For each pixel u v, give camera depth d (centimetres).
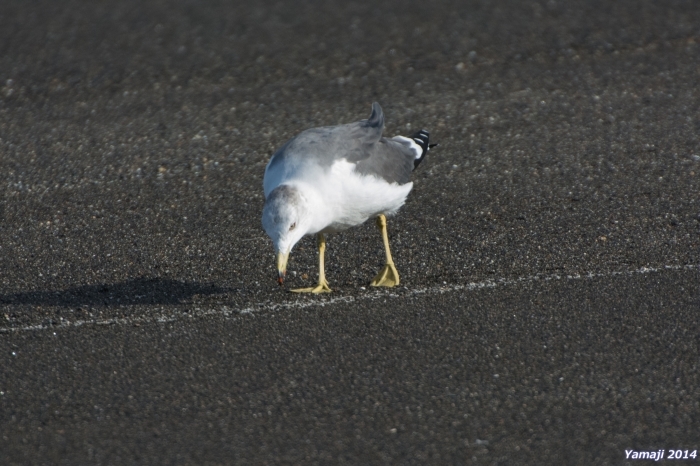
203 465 723
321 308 997
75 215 1291
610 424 755
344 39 2164
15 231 1238
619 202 1248
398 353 884
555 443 734
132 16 2419
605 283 1014
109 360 893
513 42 2080
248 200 1329
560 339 895
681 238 1124
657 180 1320
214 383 843
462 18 2283
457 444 736
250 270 1115
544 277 1042
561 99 1712
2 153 1544
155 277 1098
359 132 1069
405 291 1032
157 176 1433
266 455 732
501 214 1235
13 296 1051
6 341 938
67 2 2562
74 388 843
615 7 2294
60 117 1725
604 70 1862
